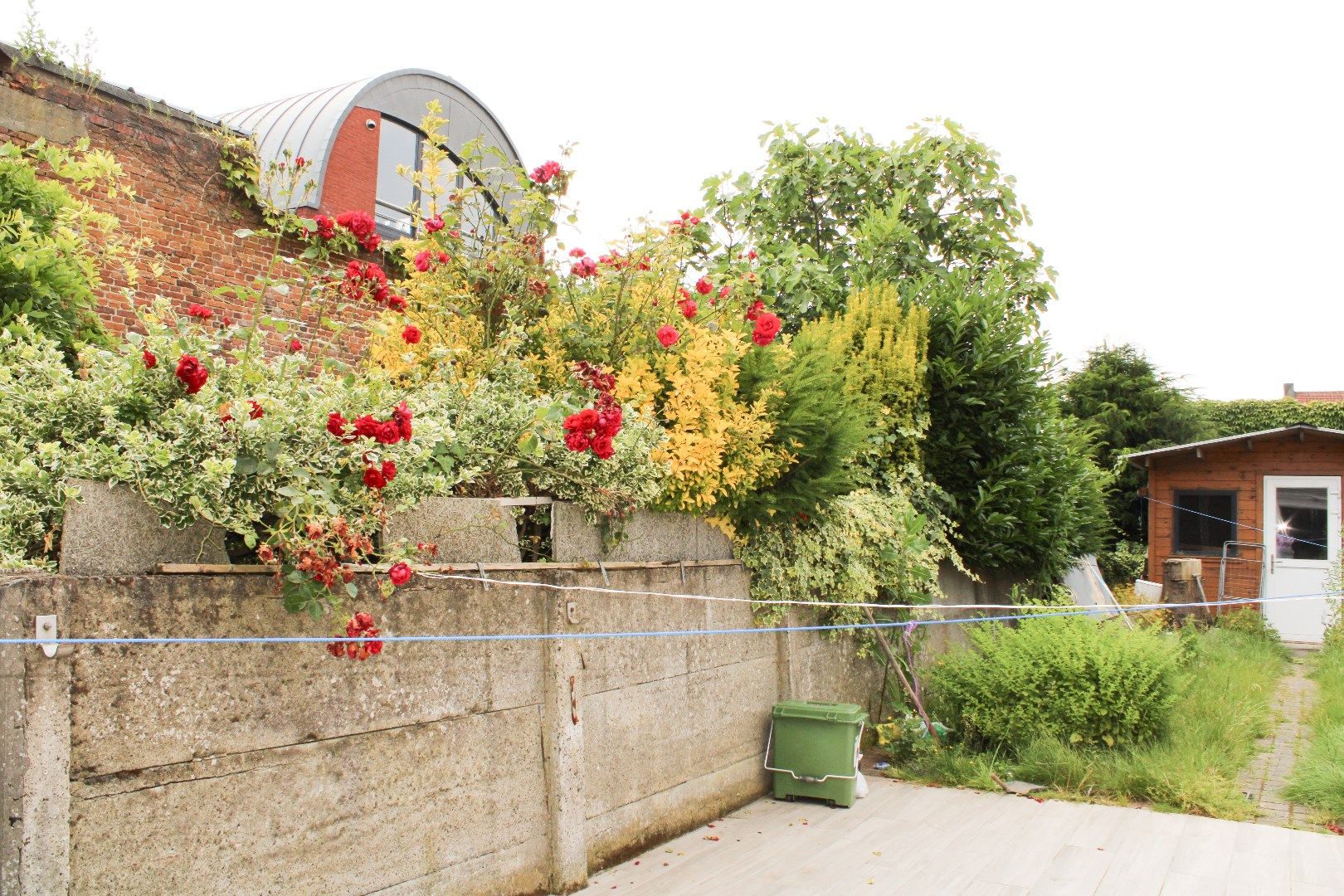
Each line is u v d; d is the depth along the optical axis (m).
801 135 12.41
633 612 5.48
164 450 3.30
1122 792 6.74
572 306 6.36
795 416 6.43
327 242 4.80
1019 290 11.95
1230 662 10.77
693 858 5.38
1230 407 22.50
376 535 4.12
